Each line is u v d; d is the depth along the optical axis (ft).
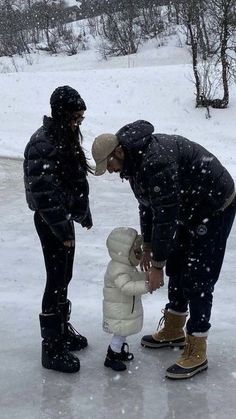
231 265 18.28
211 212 10.84
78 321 14.28
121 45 113.60
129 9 116.67
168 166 10.03
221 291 16.20
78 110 10.70
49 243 11.29
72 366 11.78
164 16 118.93
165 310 12.76
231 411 10.46
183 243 11.39
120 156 10.27
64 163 10.84
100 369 12.00
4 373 11.87
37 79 67.67
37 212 11.12
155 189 10.03
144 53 110.11
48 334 11.80
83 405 10.70
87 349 12.85
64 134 10.71
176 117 55.98
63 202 11.00
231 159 39.14
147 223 11.28
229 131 50.88
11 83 66.69
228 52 71.61
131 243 11.35
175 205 10.18
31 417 10.34
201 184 10.66
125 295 11.60
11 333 13.73
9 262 18.83
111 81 65.77
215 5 59.36
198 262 11.05
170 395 11.02
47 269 11.50
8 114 55.57
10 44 133.49
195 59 57.98
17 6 151.02
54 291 11.56
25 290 16.46
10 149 39.70
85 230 22.03
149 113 57.26
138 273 11.59
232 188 10.98
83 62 115.75
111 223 22.89
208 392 11.10
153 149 10.09
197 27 62.49
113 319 11.69
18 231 22.20
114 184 29.58
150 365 12.16
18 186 29.55
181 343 12.85
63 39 134.72
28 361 12.36
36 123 51.55
